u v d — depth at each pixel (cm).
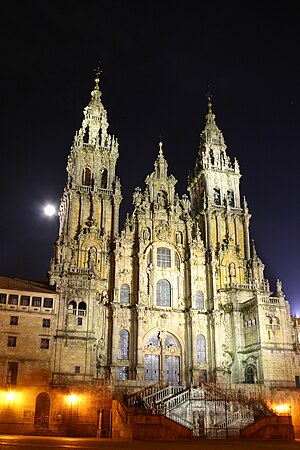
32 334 6109
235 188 8844
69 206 7594
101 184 8112
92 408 5922
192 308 7488
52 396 5878
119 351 7025
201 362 7325
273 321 7025
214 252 8025
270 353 6812
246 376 7106
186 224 8131
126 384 6206
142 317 7225
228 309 7594
